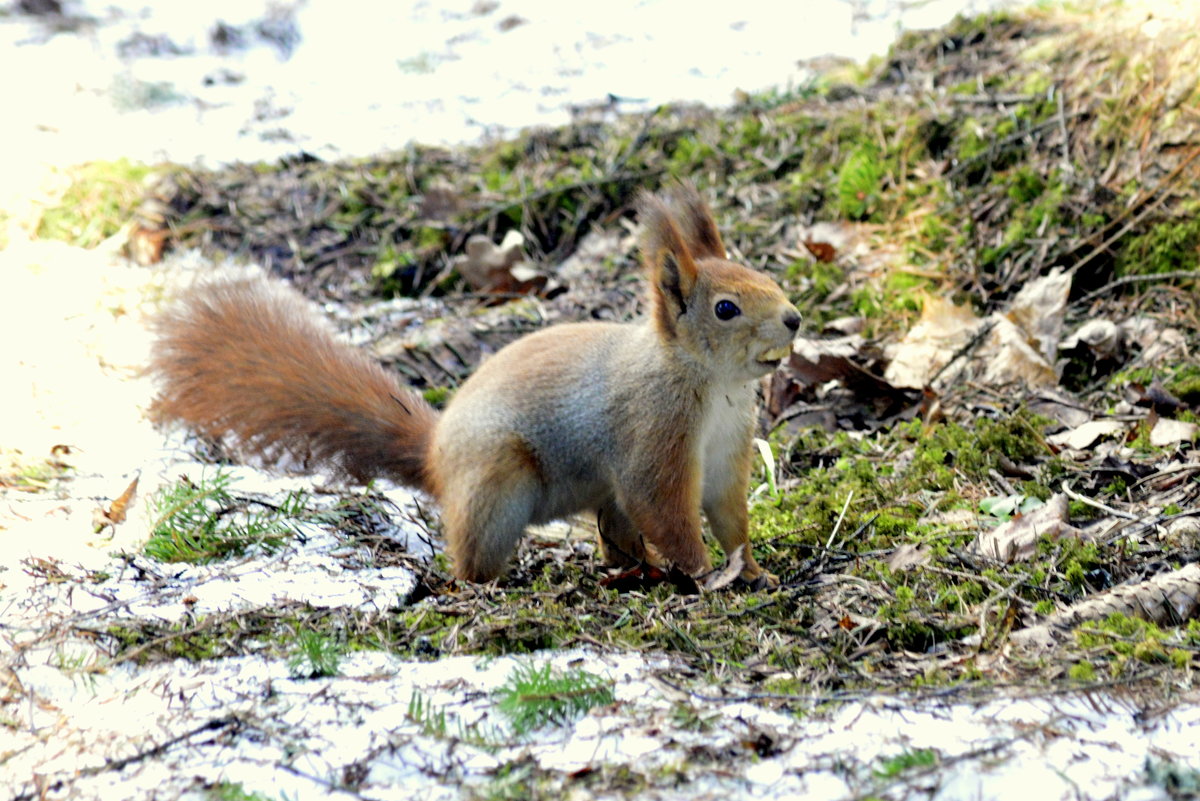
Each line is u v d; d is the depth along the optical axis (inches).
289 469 415.5
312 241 631.2
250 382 409.4
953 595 305.9
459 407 372.2
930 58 674.8
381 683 265.6
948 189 566.6
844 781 217.3
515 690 250.8
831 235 570.9
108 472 416.8
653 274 346.3
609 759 229.0
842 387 462.0
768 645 285.7
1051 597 305.3
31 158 693.9
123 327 531.8
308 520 371.6
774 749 229.9
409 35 946.1
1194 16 571.8
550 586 346.3
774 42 824.9
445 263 610.5
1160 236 497.0
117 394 476.4
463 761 231.3
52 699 268.2
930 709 242.4
